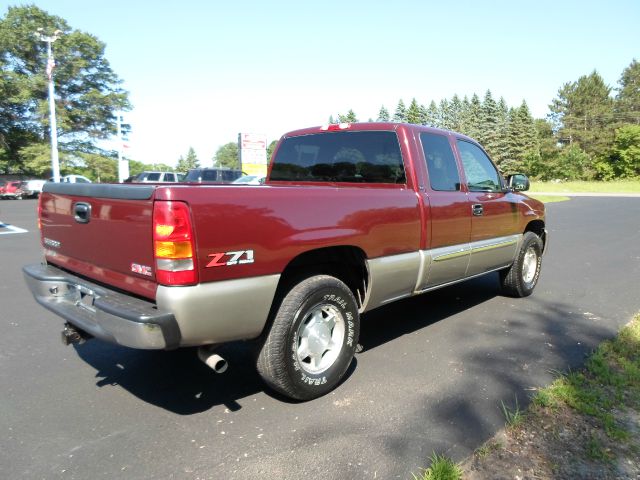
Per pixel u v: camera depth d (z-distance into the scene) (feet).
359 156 15.23
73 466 8.74
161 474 8.50
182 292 8.75
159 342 8.68
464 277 16.52
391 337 15.56
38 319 17.35
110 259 10.17
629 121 255.50
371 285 12.52
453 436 9.63
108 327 9.25
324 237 10.95
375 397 11.36
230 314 9.41
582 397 11.02
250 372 12.89
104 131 185.16
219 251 9.12
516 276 19.76
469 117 264.72
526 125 246.06
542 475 8.36
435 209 14.25
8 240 38.60
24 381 12.26
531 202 20.57
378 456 8.98
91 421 10.32
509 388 11.78
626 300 20.29
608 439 9.46
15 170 175.94
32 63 172.14
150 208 8.88
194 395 11.55
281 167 17.52
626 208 82.53
